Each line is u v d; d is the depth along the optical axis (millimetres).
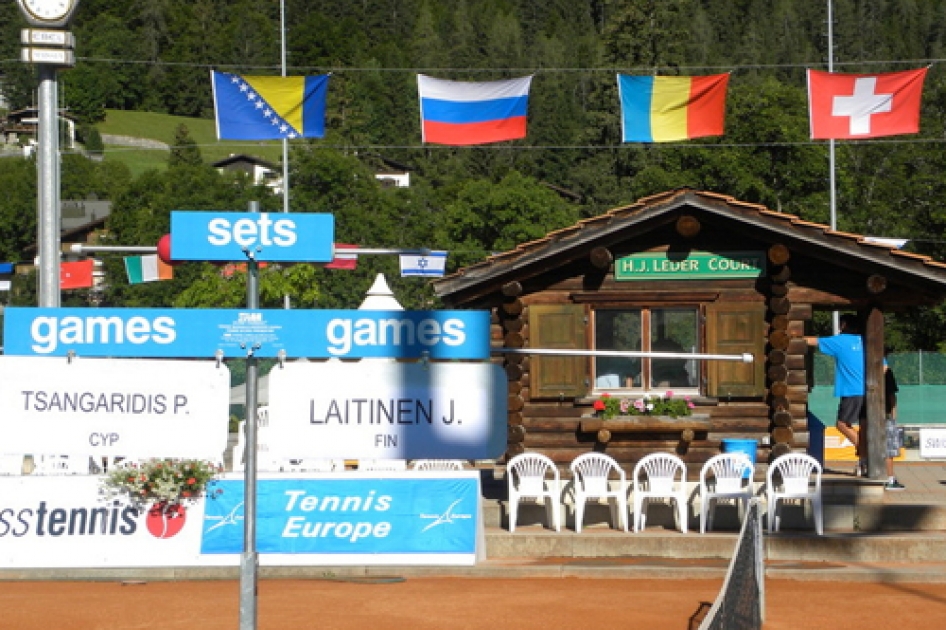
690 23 147375
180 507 14953
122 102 176875
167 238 11164
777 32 146000
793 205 57094
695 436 17406
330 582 14461
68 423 11383
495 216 78750
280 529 14953
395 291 61219
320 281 58625
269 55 179750
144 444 11445
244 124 21672
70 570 14734
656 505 17109
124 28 182375
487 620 12172
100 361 11422
